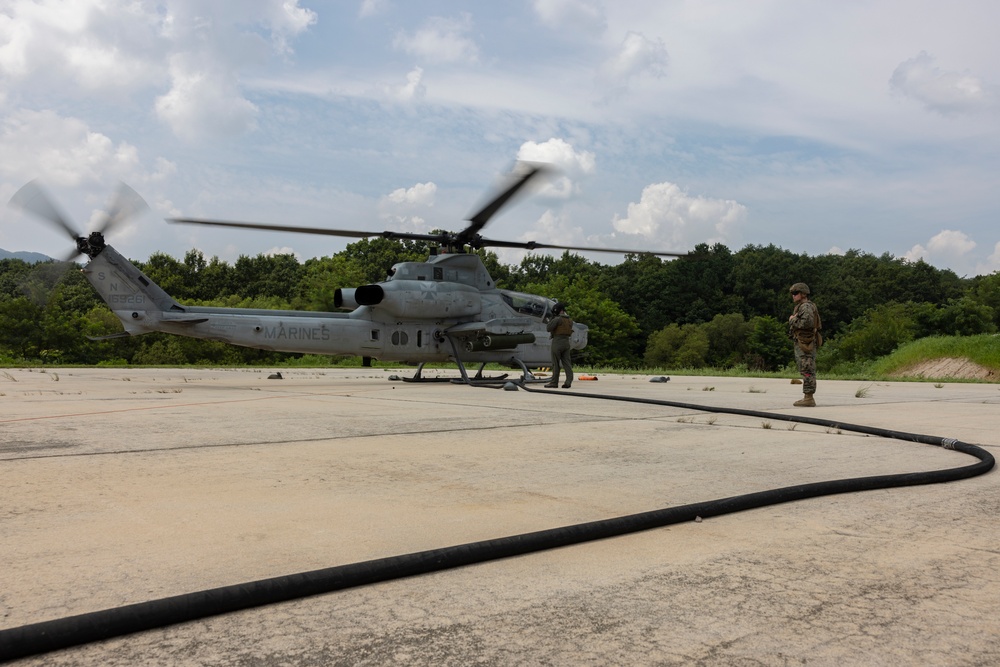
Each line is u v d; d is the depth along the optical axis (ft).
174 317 39.19
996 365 73.97
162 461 15.01
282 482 13.00
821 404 32.14
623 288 257.55
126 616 6.44
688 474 14.15
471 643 6.34
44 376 54.39
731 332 219.20
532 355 45.96
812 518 10.84
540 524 10.21
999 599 7.52
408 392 36.58
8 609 6.87
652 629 6.67
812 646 6.33
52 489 12.21
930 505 11.71
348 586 7.63
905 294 258.98
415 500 11.68
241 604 6.98
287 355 150.92
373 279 208.23
